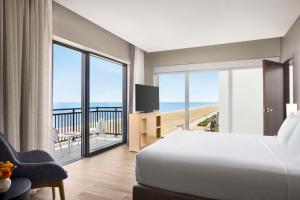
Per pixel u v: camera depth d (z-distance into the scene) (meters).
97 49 4.05
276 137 2.71
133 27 3.89
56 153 4.22
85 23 3.73
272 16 3.37
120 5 3.01
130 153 4.20
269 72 4.12
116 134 6.11
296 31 3.51
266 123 3.98
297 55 3.47
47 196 2.33
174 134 2.99
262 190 1.45
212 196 1.60
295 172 1.42
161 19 3.51
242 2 2.90
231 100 5.09
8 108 2.17
